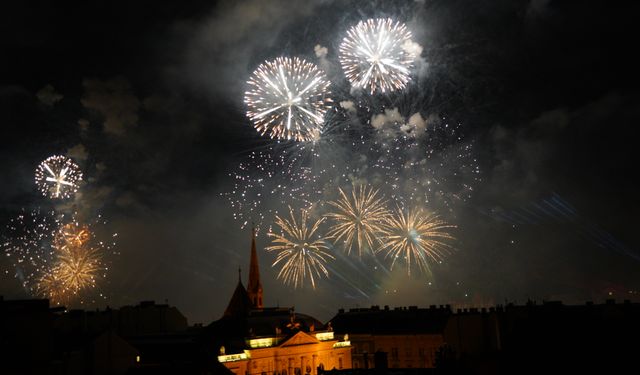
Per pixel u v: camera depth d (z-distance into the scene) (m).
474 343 131.25
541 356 74.44
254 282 165.12
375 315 168.50
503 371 75.81
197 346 115.94
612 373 66.12
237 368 132.12
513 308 98.31
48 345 78.38
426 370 63.50
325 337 160.25
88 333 99.88
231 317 153.38
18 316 76.44
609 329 78.69
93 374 93.44
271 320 153.50
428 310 160.88
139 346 111.88
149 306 142.50
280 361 144.00
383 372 64.44
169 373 99.25
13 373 74.25
